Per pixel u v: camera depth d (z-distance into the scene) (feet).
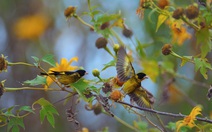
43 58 28.53
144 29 32.30
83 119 33.76
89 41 35.86
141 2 28.81
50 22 36.50
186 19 28.48
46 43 36.27
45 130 33.71
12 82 34.24
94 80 28.68
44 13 36.68
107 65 28.78
